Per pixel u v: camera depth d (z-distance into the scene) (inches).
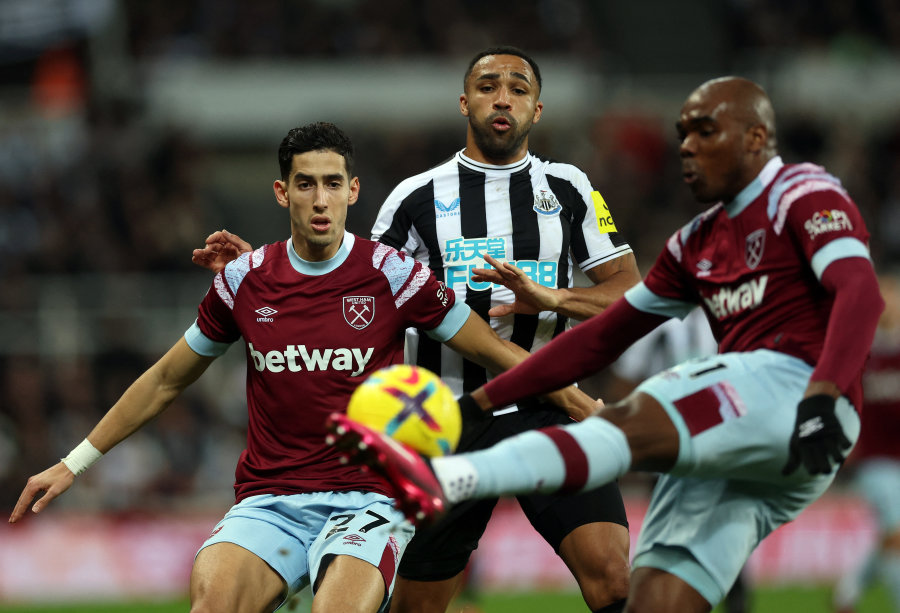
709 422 477.1
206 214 2071.9
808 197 496.4
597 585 645.9
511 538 1455.5
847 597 1091.3
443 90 2225.6
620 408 484.4
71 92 2143.2
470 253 703.7
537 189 712.4
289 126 2194.9
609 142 2172.7
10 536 1416.1
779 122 2236.7
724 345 526.9
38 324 1596.9
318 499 609.9
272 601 589.3
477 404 540.1
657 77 2461.9
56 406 1569.9
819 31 2551.7
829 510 1521.9
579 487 465.4
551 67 2276.1
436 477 448.1
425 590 714.8
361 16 2352.4
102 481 1517.0
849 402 492.4
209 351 644.1
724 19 2559.1
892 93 2322.8
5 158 2036.2
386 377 498.0
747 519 514.3
